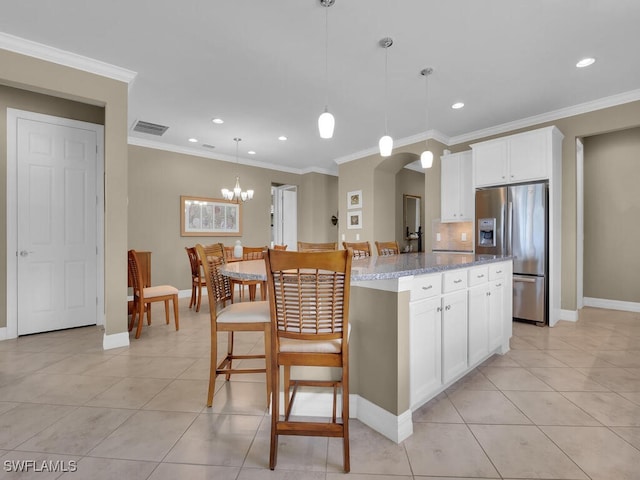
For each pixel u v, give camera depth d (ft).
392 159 17.72
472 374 7.83
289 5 6.98
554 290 12.16
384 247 12.01
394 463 4.75
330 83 10.52
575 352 9.29
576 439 5.29
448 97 11.57
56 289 11.18
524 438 5.33
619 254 14.60
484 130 14.96
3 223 10.27
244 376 7.77
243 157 20.03
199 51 8.73
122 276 9.70
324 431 4.59
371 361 5.70
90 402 6.45
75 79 8.99
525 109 12.67
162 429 5.55
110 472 4.51
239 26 7.70
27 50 8.28
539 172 12.03
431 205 15.87
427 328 6.03
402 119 13.67
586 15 7.29
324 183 23.45
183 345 9.91
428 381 6.07
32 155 10.72
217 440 5.27
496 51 8.73
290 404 5.42
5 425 5.64
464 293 7.18
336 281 4.55
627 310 14.38
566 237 12.75
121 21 7.49
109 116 9.52
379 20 7.48
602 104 11.76
